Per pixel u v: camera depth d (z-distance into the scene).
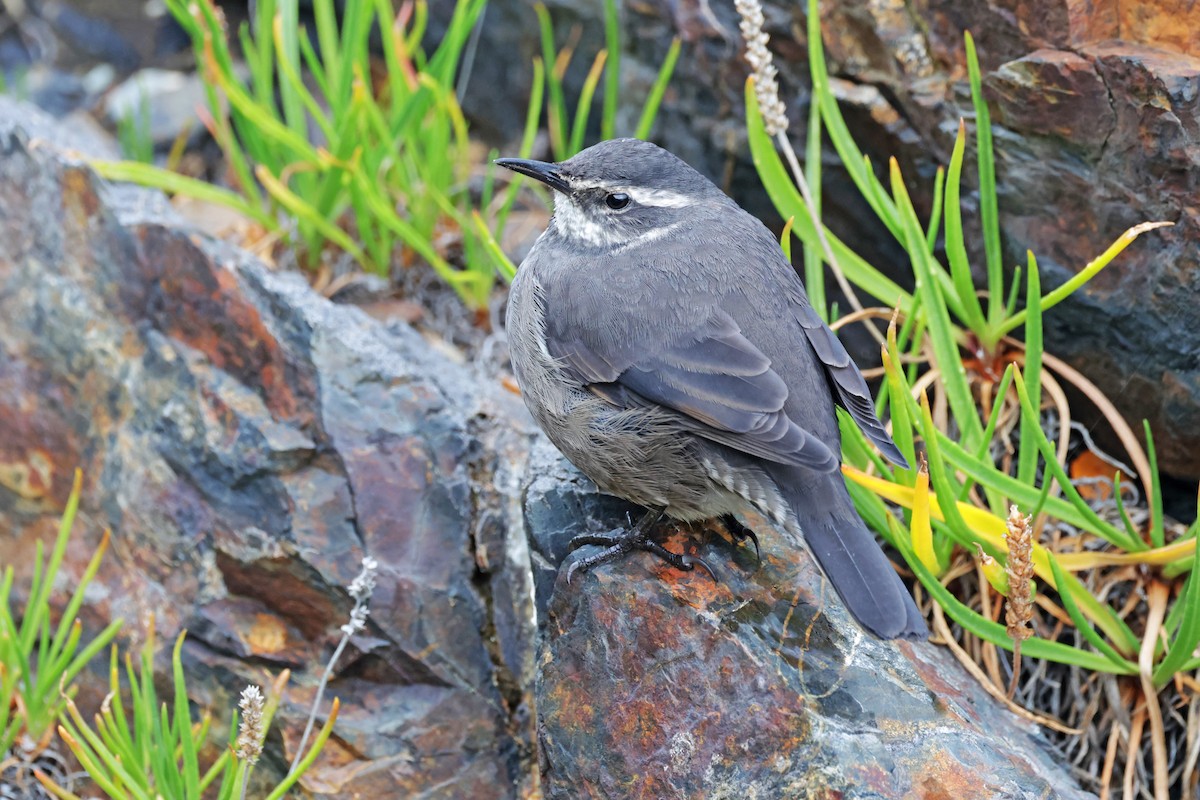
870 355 11.14
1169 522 9.76
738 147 12.00
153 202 11.39
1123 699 9.23
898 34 10.55
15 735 9.84
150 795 8.33
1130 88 9.27
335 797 9.36
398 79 12.80
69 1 16.47
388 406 10.33
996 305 9.98
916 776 7.67
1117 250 8.59
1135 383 9.71
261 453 10.11
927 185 10.70
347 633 8.50
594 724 8.37
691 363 8.26
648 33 12.66
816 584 8.58
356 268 13.02
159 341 10.70
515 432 10.67
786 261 9.02
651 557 8.79
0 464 10.87
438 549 9.98
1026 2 9.81
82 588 9.54
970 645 9.64
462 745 9.59
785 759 7.82
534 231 13.51
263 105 13.07
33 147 11.39
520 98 14.41
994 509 9.62
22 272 11.22
